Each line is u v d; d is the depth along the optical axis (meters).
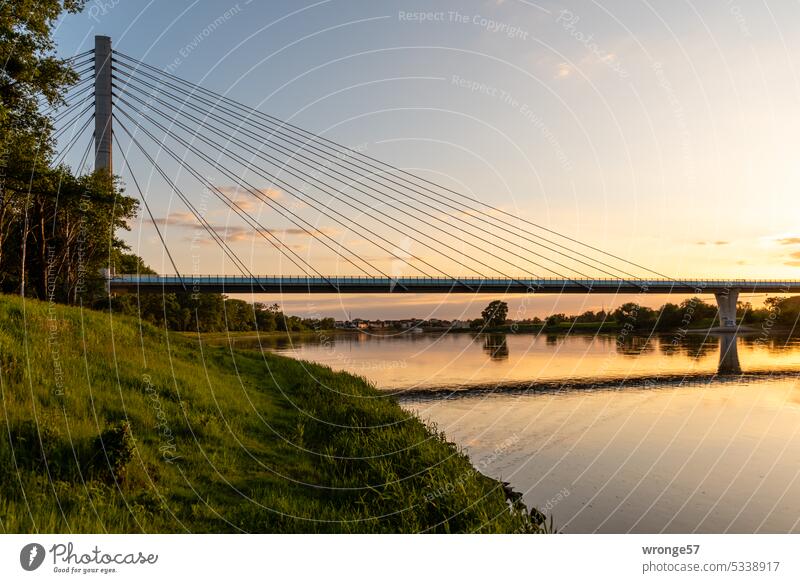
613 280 55.50
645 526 9.52
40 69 18.48
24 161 20.11
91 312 17.67
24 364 10.12
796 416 19.69
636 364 38.75
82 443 7.46
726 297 65.00
